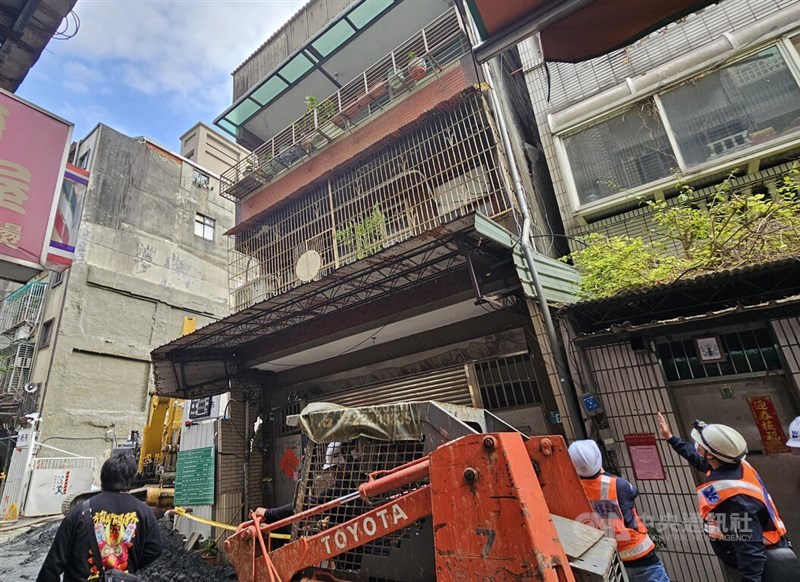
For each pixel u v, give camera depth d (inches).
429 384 269.4
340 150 392.2
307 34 506.6
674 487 171.8
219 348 340.2
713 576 158.1
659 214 245.0
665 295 190.4
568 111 315.6
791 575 100.6
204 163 1065.5
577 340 193.8
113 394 683.4
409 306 265.0
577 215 293.9
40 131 171.9
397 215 317.4
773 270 163.9
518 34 131.3
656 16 129.3
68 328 648.4
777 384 165.6
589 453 127.8
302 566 98.6
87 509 114.5
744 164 244.5
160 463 449.4
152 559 122.3
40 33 165.8
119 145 805.9
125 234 768.9
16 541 396.5
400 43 440.5
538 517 63.9
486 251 218.1
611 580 76.8
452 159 298.8
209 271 908.6
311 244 376.5
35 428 577.0
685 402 181.2
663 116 278.1
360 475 118.0
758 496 107.0
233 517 318.3
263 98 509.4
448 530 68.6
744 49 258.1
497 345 255.0
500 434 68.6
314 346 311.0
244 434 348.2
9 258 154.4
